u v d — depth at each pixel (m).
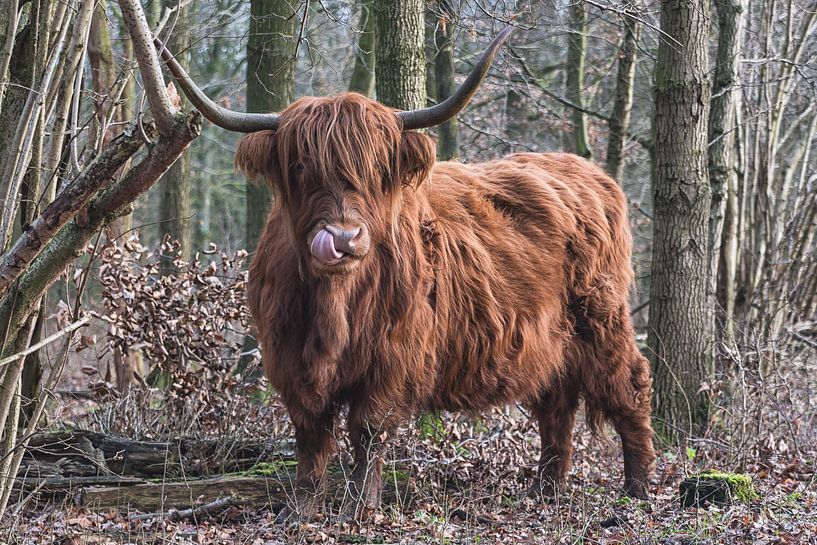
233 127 6.43
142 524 6.75
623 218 9.24
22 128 5.17
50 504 7.30
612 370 8.73
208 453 8.51
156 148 4.63
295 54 10.09
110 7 14.73
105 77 9.68
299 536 6.51
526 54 18.67
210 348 9.06
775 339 11.99
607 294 8.74
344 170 6.29
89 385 9.01
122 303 8.90
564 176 8.99
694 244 10.90
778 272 14.17
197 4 17.16
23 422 7.61
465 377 7.76
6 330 5.23
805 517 7.05
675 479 8.98
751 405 10.62
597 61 20.53
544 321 8.27
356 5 15.59
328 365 6.80
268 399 10.43
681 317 10.91
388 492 7.74
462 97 6.38
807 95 16.30
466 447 9.26
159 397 10.70
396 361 7.01
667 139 10.84
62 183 5.94
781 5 16.69
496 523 7.25
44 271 5.17
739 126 13.19
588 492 8.56
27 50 5.73
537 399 8.64
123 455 8.04
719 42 12.78
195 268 9.21
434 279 7.37
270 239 7.13
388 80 10.30
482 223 8.04
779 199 14.62
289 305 6.90
